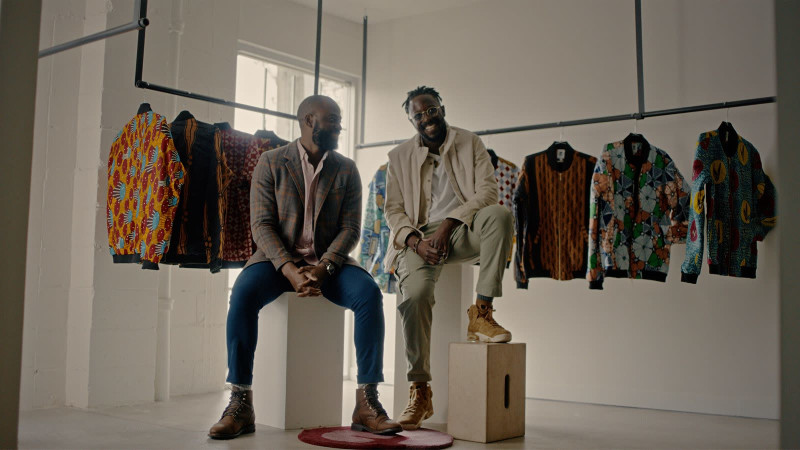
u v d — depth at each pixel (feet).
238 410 8.24
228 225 11.06
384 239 13.43
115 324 11.15
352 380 15.70
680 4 12.71
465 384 8.41
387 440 7.82
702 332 12.14
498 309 14.15
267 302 8.68
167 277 11.94
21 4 4.47
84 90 11.44
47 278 11.06
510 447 7.97
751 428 10.10
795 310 3.56
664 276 11.76
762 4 11.97
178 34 12.21
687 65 12.58
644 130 12.89
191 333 12.79
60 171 11.27
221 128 11.12
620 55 13.32
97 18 11.41
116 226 10.30
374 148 16.21
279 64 15.17
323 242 9.14
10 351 4.38
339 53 16.06
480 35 15.03
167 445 7.69
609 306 13.04
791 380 3.56
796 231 3.57
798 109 3.59
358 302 8.50
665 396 12.34
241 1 14.17
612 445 8.27
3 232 4.36
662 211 11.89
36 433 8.56
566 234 12.42
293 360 8.77
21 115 4.46
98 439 8.11
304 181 9.16
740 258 11.19
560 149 12.60
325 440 7.71
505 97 14.60
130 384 11.30
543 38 14.24
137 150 10.07
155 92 11.92
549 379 13.50
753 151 11.52
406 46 15.99
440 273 9.63
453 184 9.70
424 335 8.98
